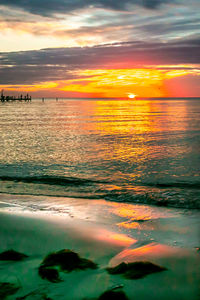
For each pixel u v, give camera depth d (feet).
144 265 11.10
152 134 88.94
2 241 14.07
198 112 219.20
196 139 75.51
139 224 19.15
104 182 35.35
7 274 10.61
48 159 50.57
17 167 43.96
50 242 14.08
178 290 9.61
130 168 43.37
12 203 24.84
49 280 10.18
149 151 58.54
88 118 170.09
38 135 88.58
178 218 20.86
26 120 155.53
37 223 17.25
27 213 20.47
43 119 163.02
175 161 48.19
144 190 31.30
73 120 155.12
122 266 11.00
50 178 36.99
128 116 184.03
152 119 154.71
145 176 38.52
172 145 66.23
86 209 23.25
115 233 16.55
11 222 17.28
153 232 17.25
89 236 15.19
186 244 14.75
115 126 119.44
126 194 29.19
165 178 37.32
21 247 13.32
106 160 49.57
